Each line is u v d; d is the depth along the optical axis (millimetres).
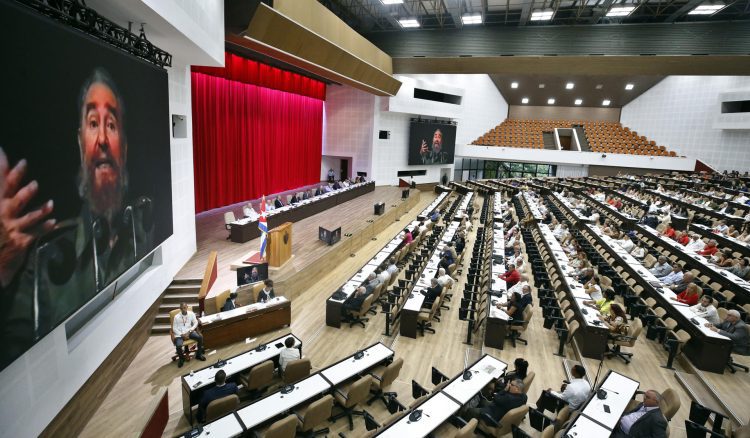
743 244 12227
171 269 9289
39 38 3984
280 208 15102
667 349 7535
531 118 33781
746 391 6477
